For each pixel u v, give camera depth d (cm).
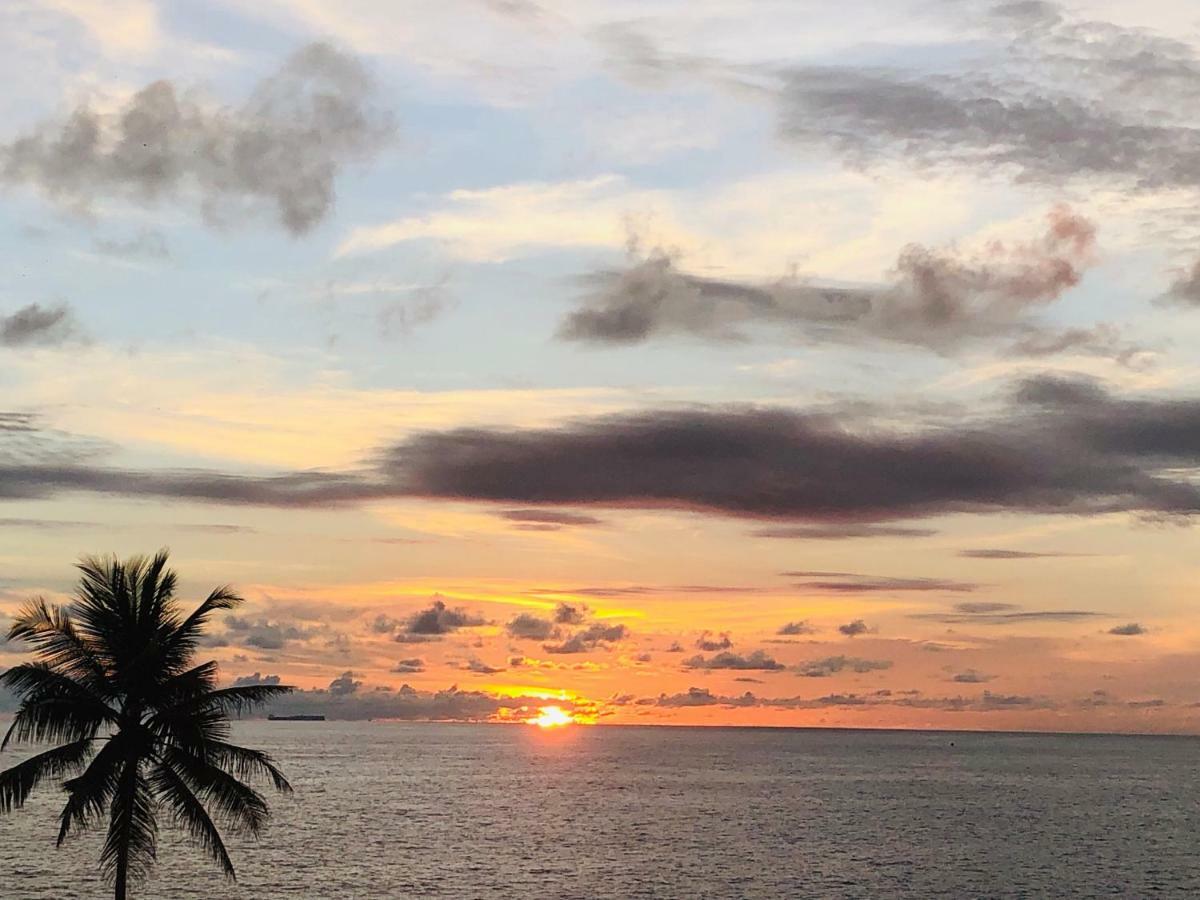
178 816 4097
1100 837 12500
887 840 12038
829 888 9006
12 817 12644
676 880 9281
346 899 8225
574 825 13262
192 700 4103
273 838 11475
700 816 14550
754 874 9625
